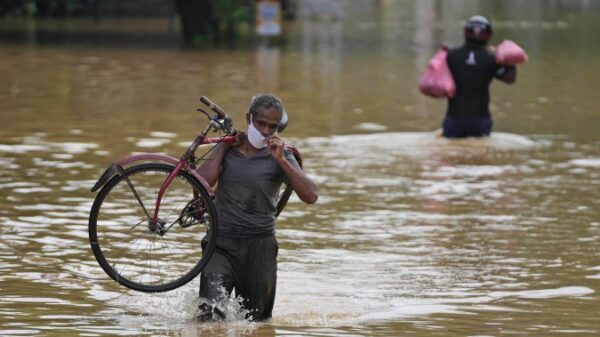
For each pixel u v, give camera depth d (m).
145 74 46.97
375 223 21.84
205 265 14.82
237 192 14.89
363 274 17.89
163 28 72.88
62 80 44.28
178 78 45.78
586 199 24.39
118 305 15.55
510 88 46.12
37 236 19.83
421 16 90.50
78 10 83.88
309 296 16.48
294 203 23.64
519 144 31.95
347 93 42.75
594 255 19.36
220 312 14.82
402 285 17.20
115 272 14.85
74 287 16.50
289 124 34.69
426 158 29.50
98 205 14.85
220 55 56.34
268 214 15.05
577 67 54.66
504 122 36.38
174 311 15.25
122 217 21.25
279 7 75.81
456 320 15.02
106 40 63.34
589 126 35.66
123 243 19.23
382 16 90.50
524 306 15.91
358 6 101.50
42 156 27.95
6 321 14.41
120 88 42.16
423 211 23.00
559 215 22.72
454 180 26.48
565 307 15.85
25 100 38.41
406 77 48.78
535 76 50.66
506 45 32.41
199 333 14.05
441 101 41.09
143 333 13.98
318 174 26.91
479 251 19.62
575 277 17.80
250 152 14.98
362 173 27.19
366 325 14.69
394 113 37.72
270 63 53.25
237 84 44.25
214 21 67.25
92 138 30.75
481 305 15.95
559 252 19.58
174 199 22.83
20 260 18.09
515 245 20.09
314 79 47.03
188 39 64.94
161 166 14.93
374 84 45.97
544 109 39.78
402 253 19.41
